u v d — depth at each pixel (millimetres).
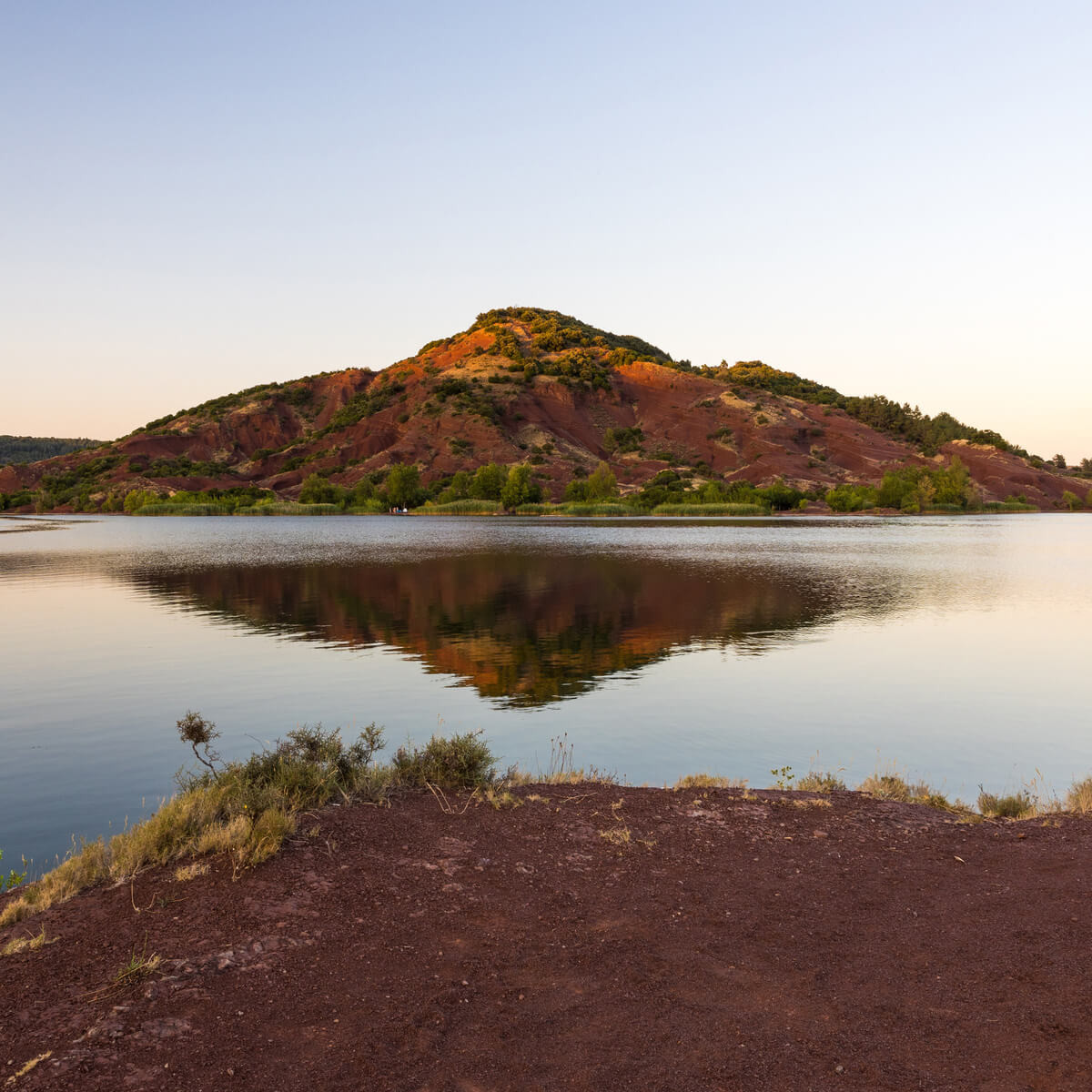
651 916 5992
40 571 44125
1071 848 7500
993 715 14930
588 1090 3977
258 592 34406
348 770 9289
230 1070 4078
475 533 89375
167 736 13250
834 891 6520
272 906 5965
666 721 14312
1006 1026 4539
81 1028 4406
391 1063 4168
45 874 7359
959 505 181375
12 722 14203
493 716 14586
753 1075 4109
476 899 6234
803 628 25359
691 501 167125
